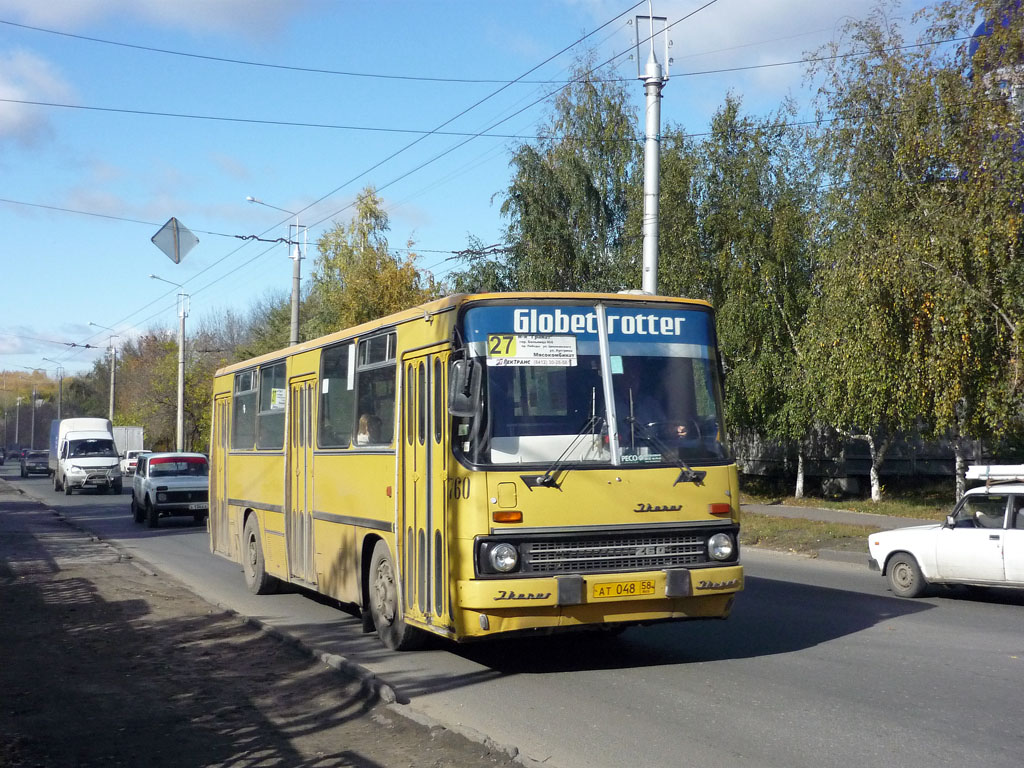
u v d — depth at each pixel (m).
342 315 39.22
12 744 6.74
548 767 5.95
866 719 6.84
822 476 30.64
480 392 7.95
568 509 7.92
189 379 65.06
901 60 18.75
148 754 6.54
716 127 27.34
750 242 26.47
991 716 6.88
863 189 18.94
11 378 183.00
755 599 12.84
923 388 17.81
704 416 8.60
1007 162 16.16
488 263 32.38
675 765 5.95
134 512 29.47
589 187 31.39
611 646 9.83
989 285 16.61
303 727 7.10
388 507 9.52
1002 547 12.09
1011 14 16.36
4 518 30.78
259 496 14.12
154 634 11.04
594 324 8.43
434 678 8.59
